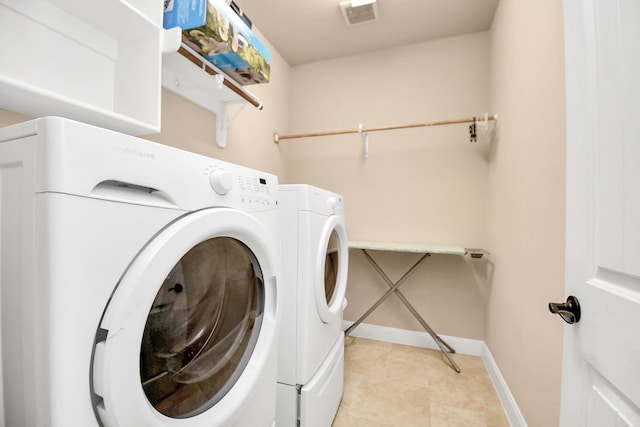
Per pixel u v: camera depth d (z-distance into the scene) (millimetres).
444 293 2176
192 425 598
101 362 442
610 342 525
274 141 2363
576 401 628
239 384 743
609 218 548
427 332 2199
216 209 655
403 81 2307
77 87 919
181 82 1412
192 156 631
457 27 2072
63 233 403
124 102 1015
